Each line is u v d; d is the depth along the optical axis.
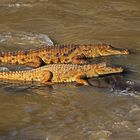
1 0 39.88
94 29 31.70
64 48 26.12
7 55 25.77
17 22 33.69
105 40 29.27
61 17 34.91
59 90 22.11
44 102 20.89
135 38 29.69
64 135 17.91
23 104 20.72
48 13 36.09
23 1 39.47
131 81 22.45
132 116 19.30
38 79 23.06
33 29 31.81
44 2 39.19
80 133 18.02
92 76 23.08
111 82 22.52
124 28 31.98
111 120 19.03
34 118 19.42
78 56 25.84
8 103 20.81
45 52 25.81
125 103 20.52
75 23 33.19
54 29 31.75
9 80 23.16
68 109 20.19
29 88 22.34
